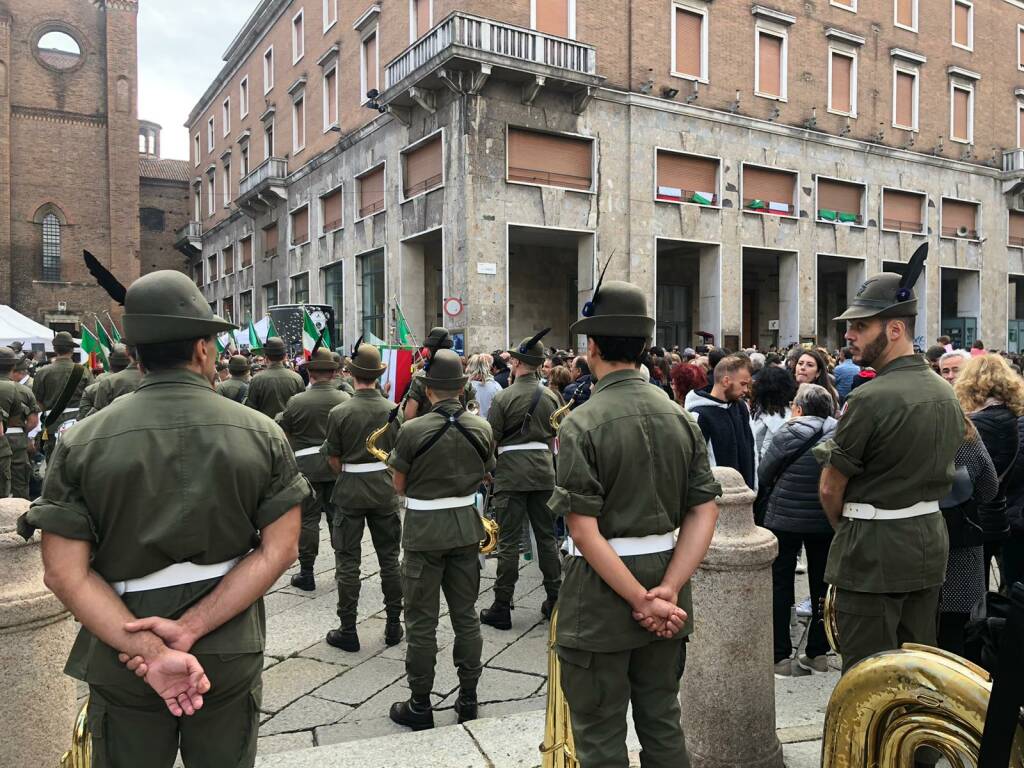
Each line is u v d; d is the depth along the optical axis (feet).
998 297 98.53
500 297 61.82
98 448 6.56
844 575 10.23
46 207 120.67
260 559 6.95
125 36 125.80
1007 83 99.86
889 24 86.99
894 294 10.35
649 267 69.56
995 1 98.02
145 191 153.89
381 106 67.92
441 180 65.21
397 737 11.65
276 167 99.19
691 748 10.61
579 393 22.00
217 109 133.69
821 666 14.96
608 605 7.98
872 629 10.07
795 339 79.82
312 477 20.85
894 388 9.98
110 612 6.36
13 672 8.73
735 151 74.95
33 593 8.91
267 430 7.29
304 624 18.40
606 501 8.12
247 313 119.55
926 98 90.84
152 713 6.65
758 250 78.28
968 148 94.68
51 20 121.19
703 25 73.26
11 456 27.81
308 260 92.94
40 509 6.40
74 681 9.45
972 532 11.76
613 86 68.18
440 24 59.26
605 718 8.04
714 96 73.82
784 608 15.17
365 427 16.60
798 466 14.88
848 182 83.56
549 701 9.50
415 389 21.16
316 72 90.74
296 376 26.35
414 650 13.08
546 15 64.85
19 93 119.24
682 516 8.58
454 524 13.26
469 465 13.61
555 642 8.49
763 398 19.31
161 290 7.09
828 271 98.58
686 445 8.45
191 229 142.72
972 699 6.09
